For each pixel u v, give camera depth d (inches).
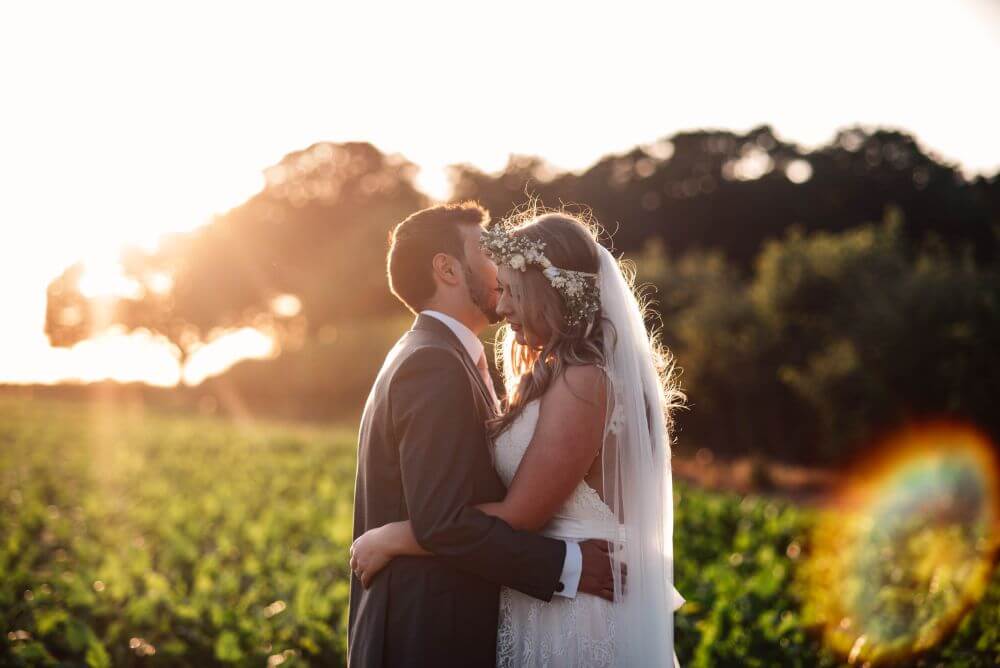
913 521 263.9
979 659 141.4
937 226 1596.9
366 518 107.4
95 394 1747.0
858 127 1804.9
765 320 803.4
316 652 154.4
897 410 653.9
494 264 110.1
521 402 105.7
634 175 2034.9
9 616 173.9
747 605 162.6
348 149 2252.7
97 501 343.3
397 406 101.0
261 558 245.6
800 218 1764.3
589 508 105.3
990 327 617.9
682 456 812.0
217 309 2237.9
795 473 713.6
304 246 2188.7
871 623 166.9
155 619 168.9
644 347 111.0
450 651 100.0
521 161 2085.4
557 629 102.8
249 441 702.5
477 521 96.4
